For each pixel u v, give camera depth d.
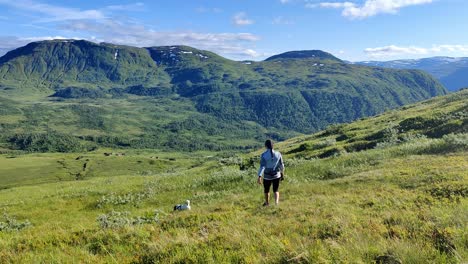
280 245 8.67
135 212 23.73
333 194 17.92
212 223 13.16
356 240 8.64
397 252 7.42
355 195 16.16
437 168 19.92
